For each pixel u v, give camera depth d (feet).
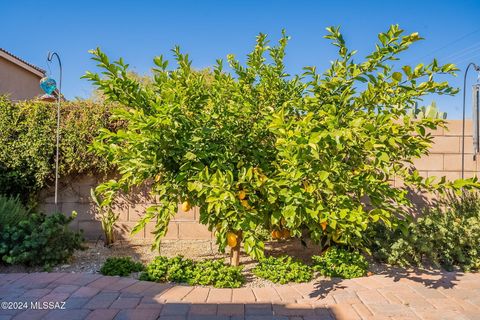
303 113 15.06
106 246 19.21
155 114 12.09
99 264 15.90
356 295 12.35
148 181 20.92
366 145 10.46
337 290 12.80
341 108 12.51
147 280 13.76
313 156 10.55
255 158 14.44
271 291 12.69
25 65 52.95
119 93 13.14
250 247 12.89
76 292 12.34
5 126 20.11
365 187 12.78
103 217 19.49
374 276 14.24
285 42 15.80
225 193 11.48
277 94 15.43
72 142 20.10
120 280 13.57
